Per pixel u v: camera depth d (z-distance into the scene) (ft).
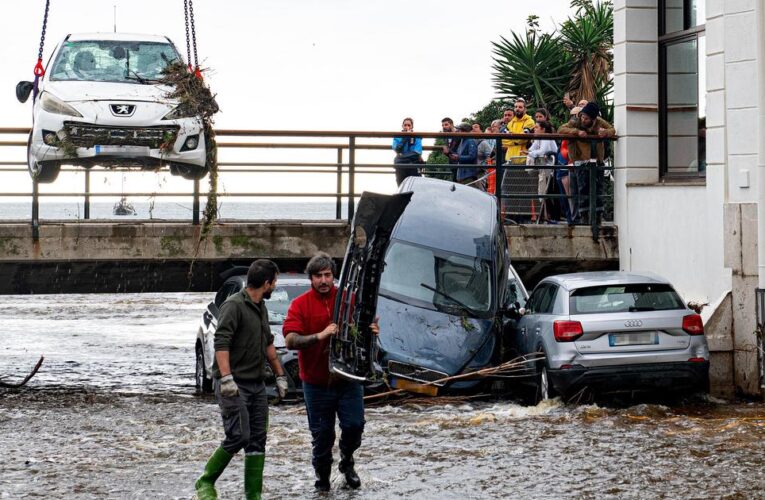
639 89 99.40
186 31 80.74
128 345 122.72
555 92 145.28
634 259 97.30
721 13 84.17
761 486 47.42
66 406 74.43
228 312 44.04
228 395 43.68
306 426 64.13
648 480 48.78
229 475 51.39
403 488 47.73
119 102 77.77
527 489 47.32
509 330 79.77
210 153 81.76
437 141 131.44
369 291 47.78
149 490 47.62
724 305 80.07
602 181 98.12
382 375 71.00
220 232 83.46
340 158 98.63
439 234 79.51
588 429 61.82
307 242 85.35
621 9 100.27
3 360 107.04
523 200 97.14
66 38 89.20
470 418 66.18
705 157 92.99
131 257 81.97
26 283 82.43
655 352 68.54
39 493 47.09
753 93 80.28
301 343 44.91
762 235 77.51
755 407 72.74
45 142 77.36
